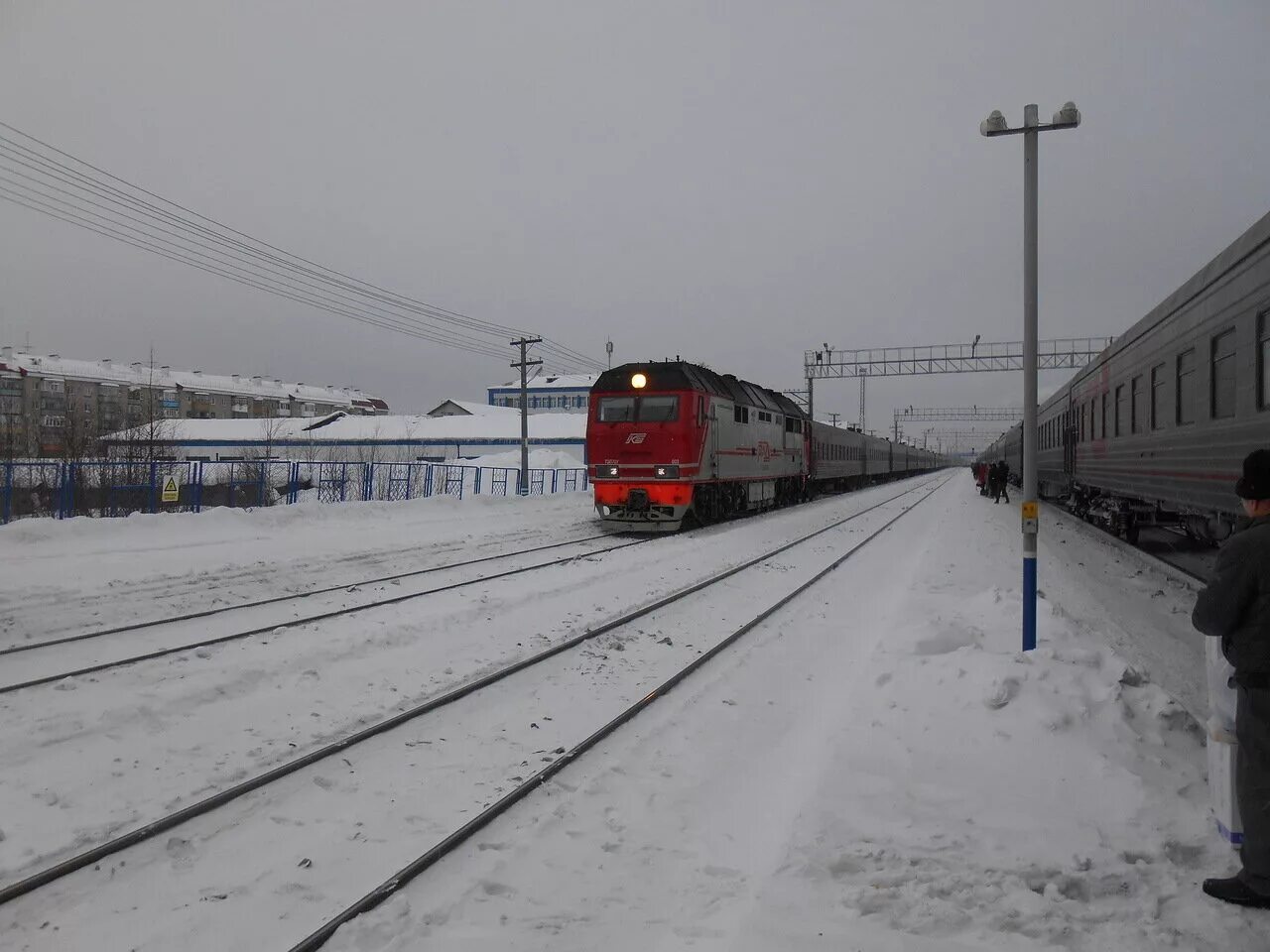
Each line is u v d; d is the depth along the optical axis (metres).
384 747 5.22
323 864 3.74
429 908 3.38
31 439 43.78
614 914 3.33
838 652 7.77
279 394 98.06
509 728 5.61
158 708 5.78
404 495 30.41
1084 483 19.77
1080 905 3.22
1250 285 8.65
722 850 3.87
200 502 22.25
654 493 18.66
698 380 19.47
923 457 92.00
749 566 13.41
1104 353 16.83
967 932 3.06
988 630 7.28
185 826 4.10
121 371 84.88
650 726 5.71
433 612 9.22
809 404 40.28
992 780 4.36
